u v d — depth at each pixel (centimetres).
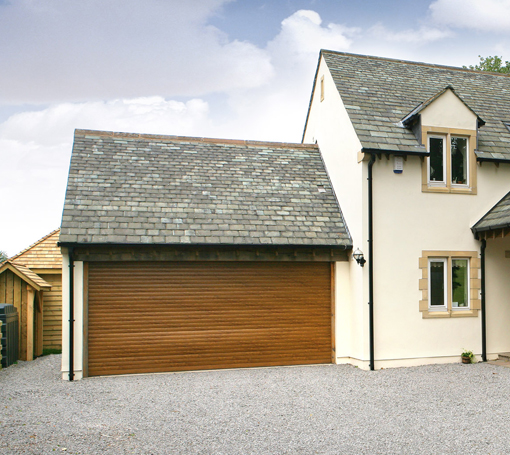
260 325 1075
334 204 1199
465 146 1152
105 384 896
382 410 714
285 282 1097
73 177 1099
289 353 1089
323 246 1071
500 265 1152
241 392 827
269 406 736
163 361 1014
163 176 1170
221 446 560
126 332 998
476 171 1141
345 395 805
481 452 544
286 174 1278
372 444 570
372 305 1037
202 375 976
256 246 1030
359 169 1071
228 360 1050
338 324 1107
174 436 594
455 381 905
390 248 1066
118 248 978
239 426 636
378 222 1060
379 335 1046
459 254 1116
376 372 996
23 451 537
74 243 931
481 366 1046
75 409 720
